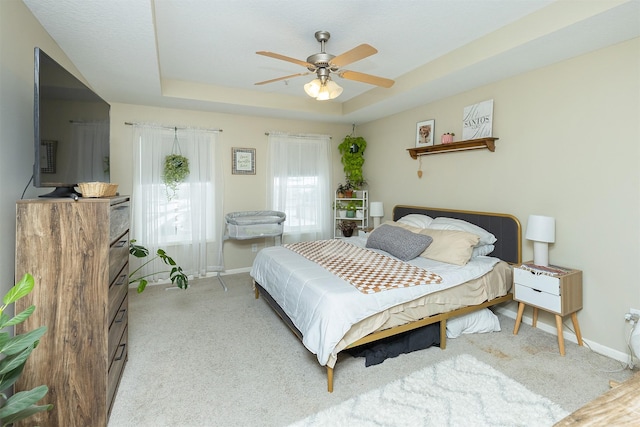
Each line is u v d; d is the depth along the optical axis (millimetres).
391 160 4695
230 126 4582
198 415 1792
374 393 1967
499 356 2391
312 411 1821
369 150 5188
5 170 1567
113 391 1848
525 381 2074
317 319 2049
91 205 1604
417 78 3326
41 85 1515
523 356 2389
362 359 2367
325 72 2387
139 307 3410
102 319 1629
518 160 3020
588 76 2484
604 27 2072
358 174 5184
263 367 2277
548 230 2617
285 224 4988
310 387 2047
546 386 2021
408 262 2941
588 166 2504
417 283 2350
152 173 4113
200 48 2830
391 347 2402
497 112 3193
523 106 2955
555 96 2705
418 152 4168
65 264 1571
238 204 4695
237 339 2699
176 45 2768
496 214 3172
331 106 4656
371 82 2637
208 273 4586
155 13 2223
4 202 1562
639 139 2219
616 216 2352
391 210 4730
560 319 2408
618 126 2322
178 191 4270
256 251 4902
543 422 1708
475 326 2760
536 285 2521
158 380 2115
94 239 1609
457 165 3672
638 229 2242
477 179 3441
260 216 4504
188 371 2225
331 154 5324
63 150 1729
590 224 2506
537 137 2854
